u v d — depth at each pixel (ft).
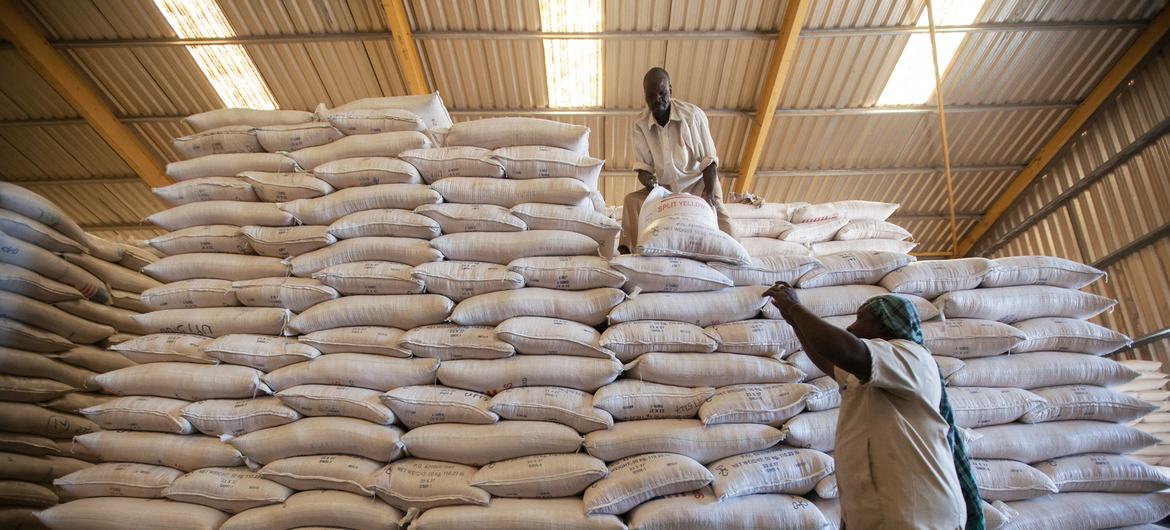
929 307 11.79
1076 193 34.63
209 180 13.05
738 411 10.53
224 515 11.14
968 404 11.28
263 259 12.49
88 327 14.24
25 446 13.42
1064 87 32.50
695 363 10.92
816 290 11.93
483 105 33.63
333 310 11.62
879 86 32.48
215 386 11.43
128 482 11.09
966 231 41.93
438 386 11.19
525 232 12.01
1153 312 30.48
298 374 11.36
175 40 30.12
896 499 7.40
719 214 15.40
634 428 10.54
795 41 28.99
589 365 10.92
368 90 33.22
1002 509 10.87
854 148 36.06
